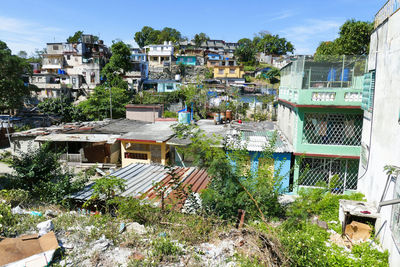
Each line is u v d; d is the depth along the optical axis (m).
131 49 62.66
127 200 7.67
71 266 4.98
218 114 20.98
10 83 32.12
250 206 7.19
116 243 5.88
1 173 17.06
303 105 12.55
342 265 7.27
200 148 7.24
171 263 5.30
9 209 6.55
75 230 6.23
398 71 8.18
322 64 13.05
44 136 19.14
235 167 7.64
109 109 33.19
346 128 12.77
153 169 12.89
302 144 13.03
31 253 4.96
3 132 26.22
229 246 5.91
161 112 26.27
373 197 9.74
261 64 71.00
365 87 11.19
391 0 8.90
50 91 43.47
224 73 54.00
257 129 18.14
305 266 5.62
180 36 88.50
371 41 10.86
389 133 8.65
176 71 55.78
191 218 7.02
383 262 7.54
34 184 11.00
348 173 13.15
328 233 8.95
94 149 19.20
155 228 6.69
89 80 46.75
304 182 13.46
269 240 5.79
